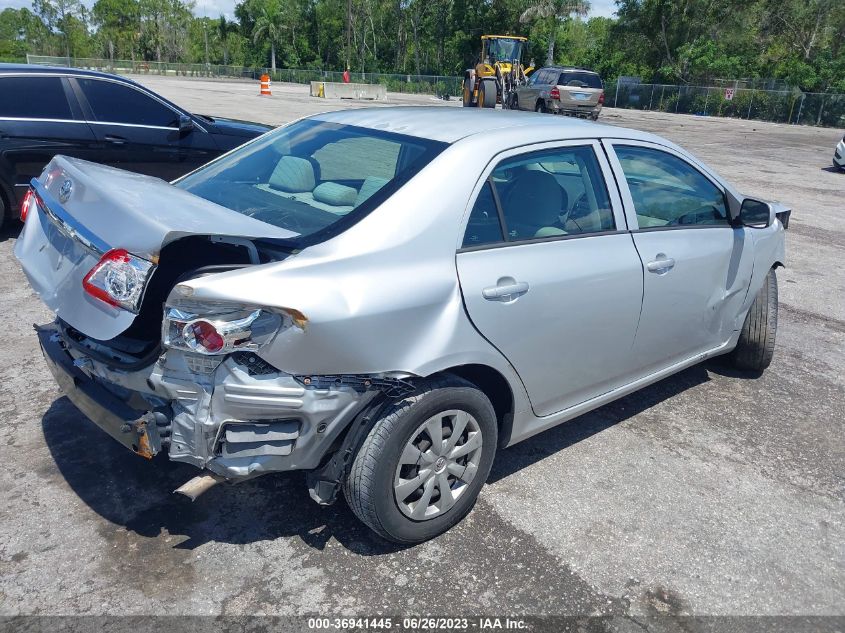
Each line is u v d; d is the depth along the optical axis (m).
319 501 2.72
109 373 2.67
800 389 4.82
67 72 7.07
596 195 3.50
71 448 3.54
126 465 3.42
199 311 2.33
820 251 8.75
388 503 2.74
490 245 2.98
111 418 2.63
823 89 43.50
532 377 3.18
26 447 3.52
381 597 2.69
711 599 2.79
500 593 2.74
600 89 26.11
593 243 3.38
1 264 6.37
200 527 3.01
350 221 2.73
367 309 2.52
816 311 6.50
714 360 5.25
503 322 2.95
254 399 2.40
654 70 51.34
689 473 3.69
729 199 4.28
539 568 2.89
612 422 4.20
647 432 4.10
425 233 2.77
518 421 3.25
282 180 3.32
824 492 3.59
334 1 81.44
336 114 3.90
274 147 3.70
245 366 2.41
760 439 4.10
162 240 2.33
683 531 3.20
